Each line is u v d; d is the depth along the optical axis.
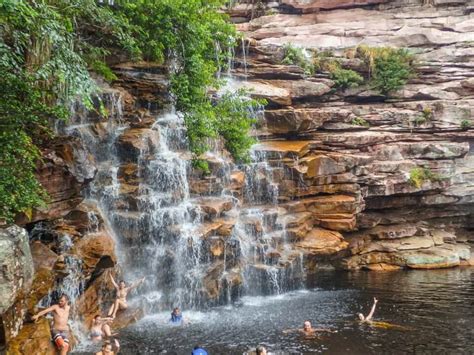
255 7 34.66
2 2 10.55
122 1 19.03
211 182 20.20
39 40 13.64
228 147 22.62
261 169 23.30
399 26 31.95
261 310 17.91
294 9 34.12
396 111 27.84
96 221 15.91
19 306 11.85
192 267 18.00
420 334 15.16
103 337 14.53
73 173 14.65
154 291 17.61
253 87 26.19
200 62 21.22
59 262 13.95
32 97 12.47
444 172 26.83
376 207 26.70
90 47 16.81
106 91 18.59
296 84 27.66
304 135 26.44
